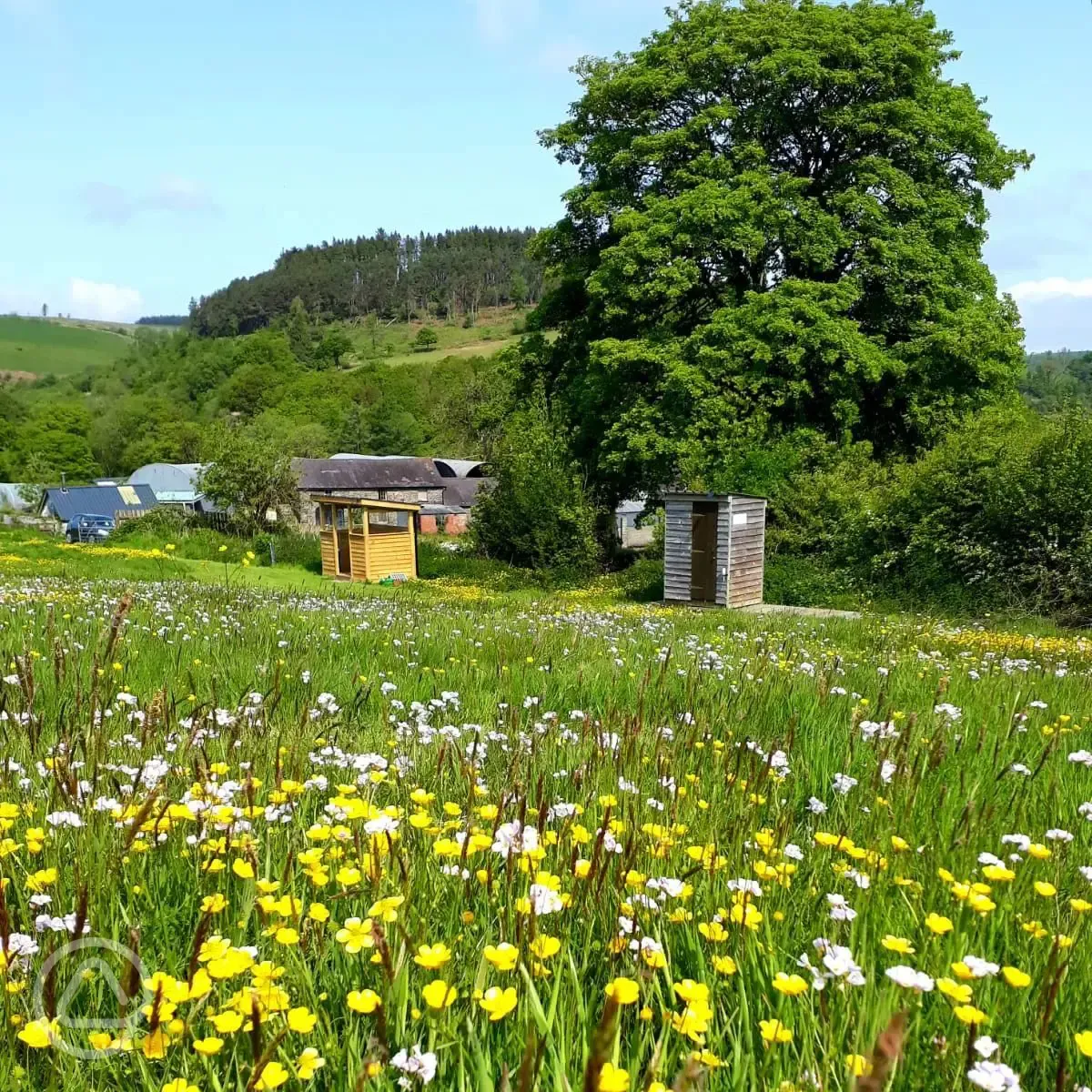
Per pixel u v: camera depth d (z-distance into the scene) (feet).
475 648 26.30
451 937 6.68
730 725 15.28
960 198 102.12
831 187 100.07
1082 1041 4.75
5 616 27.55
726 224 93.35
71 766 9.47
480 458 277.64
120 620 11.78
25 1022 5.58
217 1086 4.98
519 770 10.43
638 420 100.12
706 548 80.48
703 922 7.23
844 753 13.15
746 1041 5.81
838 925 7.06
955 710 16.16
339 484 205.87
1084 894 8.20
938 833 9.20
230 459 159.53
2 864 7.54
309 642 24.90
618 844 8.32
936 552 75.72
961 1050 5.42
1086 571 65.10
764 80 96.63
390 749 12.61
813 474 91.30
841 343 91.56
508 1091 4.88
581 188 110.73
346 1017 6.03
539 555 111.14
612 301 104.06
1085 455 67.46
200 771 9.09
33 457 371.97
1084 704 20.16
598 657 25.81
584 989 6.49
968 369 98.73
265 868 7.85
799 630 46.34
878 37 97.45
